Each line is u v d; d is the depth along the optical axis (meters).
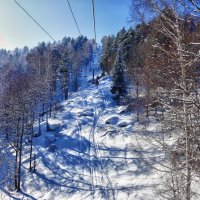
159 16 8.02
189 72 7.45
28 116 33.94
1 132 36.06
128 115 40.19
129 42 50.03
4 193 25.83
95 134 36.34
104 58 74.62
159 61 10.12
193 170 8.16
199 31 7.26
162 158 16.59
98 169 27.23
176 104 8.66
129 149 28.14
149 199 18.78
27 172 29.02
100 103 51.16
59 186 25.67
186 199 8.13
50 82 51.56
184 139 8.94
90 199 22.36
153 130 17.89
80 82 85.12
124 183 22.73
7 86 39.25
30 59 68.69
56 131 39.41
